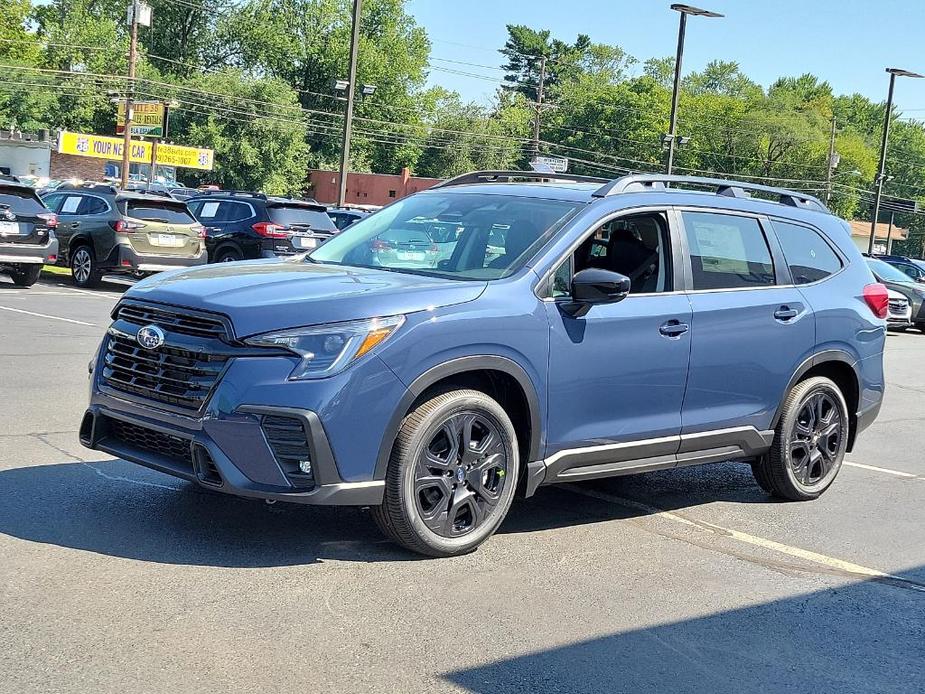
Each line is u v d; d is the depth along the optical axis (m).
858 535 6.07
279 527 5.22
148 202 18.86
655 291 5.74
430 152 98.19
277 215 20.36
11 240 16.94
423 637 4.01
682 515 6.24
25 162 61.72
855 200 102.69
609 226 5.63
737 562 5.37
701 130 101.56
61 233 19.14
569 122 106.69
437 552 4.93
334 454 4.51
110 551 4.68
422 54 98.12
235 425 4.45
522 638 4.09
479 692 3.57
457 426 4.91
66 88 78.62
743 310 6.07
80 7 87.56
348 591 4.43
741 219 6.33
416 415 4.77
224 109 79.88
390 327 4.64
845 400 7.02
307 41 92.50
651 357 5.60
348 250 5.90
